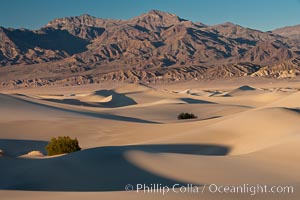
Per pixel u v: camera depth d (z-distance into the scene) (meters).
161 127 60.94
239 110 107.19
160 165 27.75
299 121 45.66
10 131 62.62
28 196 18.19
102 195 17.78
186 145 41.44
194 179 24.41
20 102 91.81
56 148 41.97
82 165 28.50
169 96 186.00
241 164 28.03
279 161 28.64
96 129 64.31
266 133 42.53
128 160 29.00
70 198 17.38
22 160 34.53
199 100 158.38
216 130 46.34
